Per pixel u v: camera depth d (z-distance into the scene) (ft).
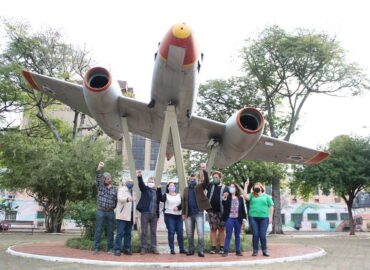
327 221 142.41
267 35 79.92
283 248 34.37
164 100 28.91
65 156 67.41
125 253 26.20
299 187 103.09
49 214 73.05
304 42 75.92
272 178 82.12
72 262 23.21
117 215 25.45
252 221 26.91
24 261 23.90
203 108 87.04
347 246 41.83
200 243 25.52
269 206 27.12
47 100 78.54
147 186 26.63
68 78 77.92
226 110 87.35
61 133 89.66
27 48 74.33
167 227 26.61
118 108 30.40
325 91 81.46
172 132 29.35
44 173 66.13
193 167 81.46
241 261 22.98
